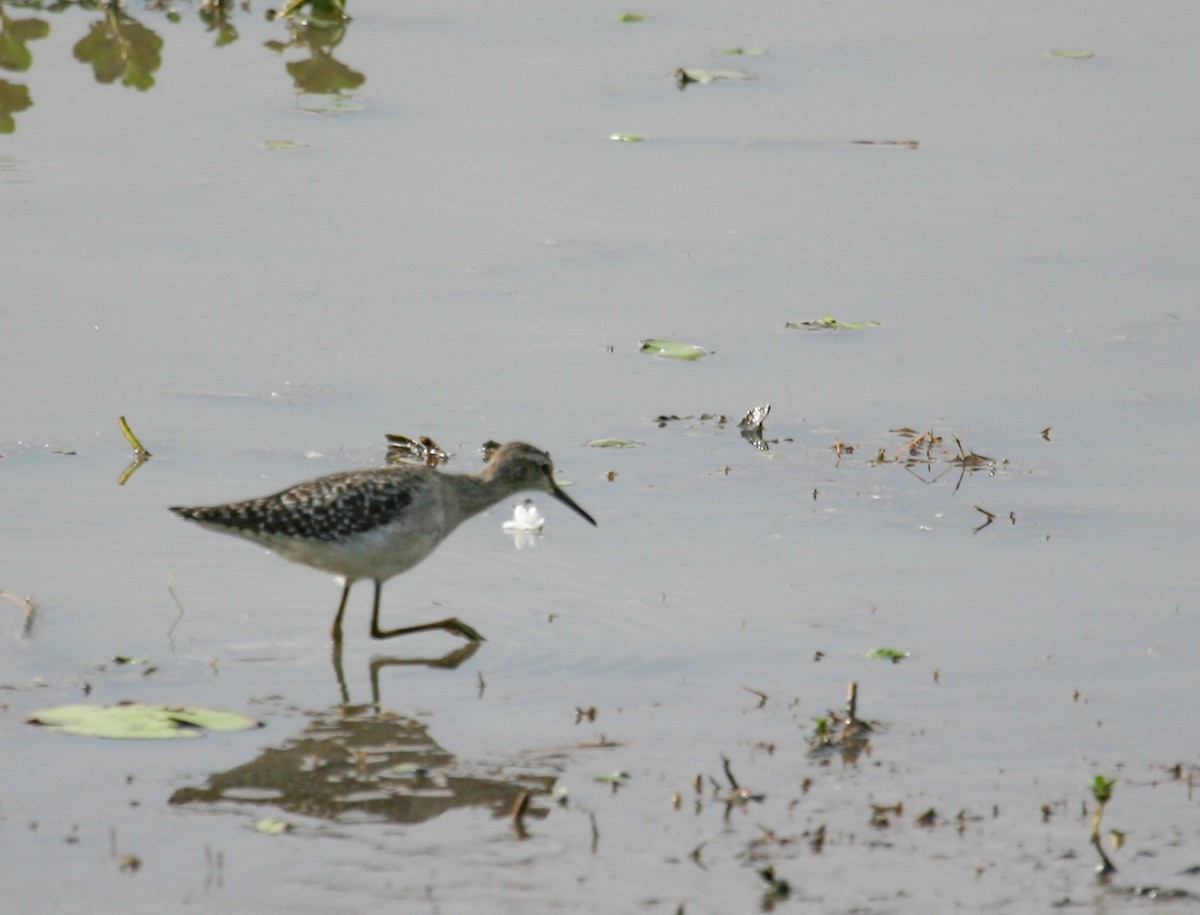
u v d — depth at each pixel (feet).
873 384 55.21
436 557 44.60
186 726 34.65
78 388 52.85
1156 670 37.88
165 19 89.61
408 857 30.04
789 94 82.99
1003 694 36.81
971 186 71.82
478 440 50.65
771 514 46.62
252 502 39.86
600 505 47.26
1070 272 63.87
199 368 54.60
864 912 28.58
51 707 35.40
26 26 87.25
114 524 44.75
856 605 41.14
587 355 56.75
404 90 81.46
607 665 38.29
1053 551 44.14
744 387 54.90
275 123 76.54
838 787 32.91
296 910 28.22
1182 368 56.08
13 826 30.68
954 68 87.25
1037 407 53.52
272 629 40.16
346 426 51.16
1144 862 30.25
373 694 36.86
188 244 63.93
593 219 67.72
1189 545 44.34
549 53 88.12
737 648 39.01
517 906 28.45
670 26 93.76
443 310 59.57
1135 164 74.49
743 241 66.08
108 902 28.37
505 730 35.22
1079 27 95.45
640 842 30.68
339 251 63.98
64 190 68.23
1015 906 28.78
